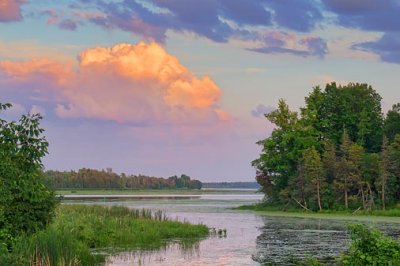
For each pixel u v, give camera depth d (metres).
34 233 25.11
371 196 73.75
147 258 30.83
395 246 19.06
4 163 16.02
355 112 92.00
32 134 16.36
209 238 42.12
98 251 33.38
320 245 37.78
